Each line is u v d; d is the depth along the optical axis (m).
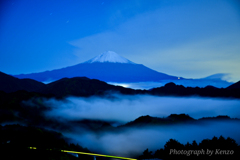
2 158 48.50
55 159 54.12
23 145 57.31
